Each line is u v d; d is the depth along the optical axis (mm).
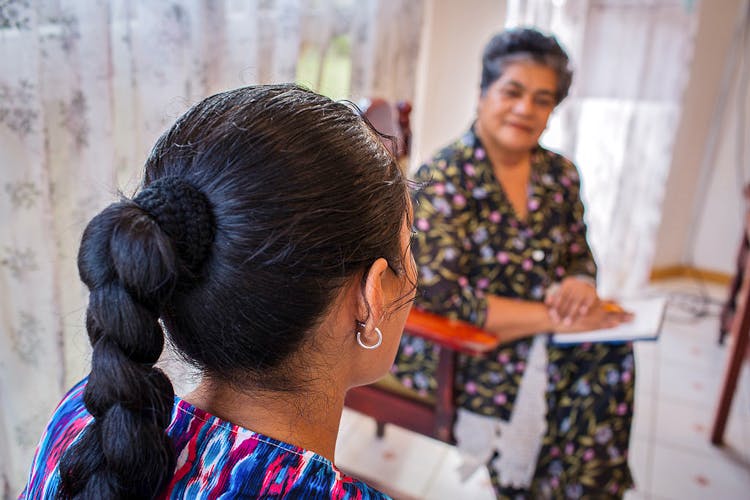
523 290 1207
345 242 383
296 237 362
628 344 1182
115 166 1008
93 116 958
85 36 927
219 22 1182
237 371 406
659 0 2418
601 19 2377
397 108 1544
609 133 2557
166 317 393
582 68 2381
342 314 422
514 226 1189
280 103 389
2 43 823
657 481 1596
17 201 891
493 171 1188
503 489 1185
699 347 2410
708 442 1779
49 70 907
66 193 990
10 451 978
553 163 1284
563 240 1258
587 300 1144
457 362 1110
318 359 428
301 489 381
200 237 355
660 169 2744
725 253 3086
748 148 2898
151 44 1052
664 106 2639
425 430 1188
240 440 396
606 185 2627
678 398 2023
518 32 1141
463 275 1175
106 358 341
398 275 451
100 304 340
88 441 368
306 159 365
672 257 3176
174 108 936
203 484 379
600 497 1176
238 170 358
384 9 1741
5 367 938
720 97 2910
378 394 1226
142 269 327
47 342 972
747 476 1632
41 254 927
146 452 342
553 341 1146
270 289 370
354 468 1566
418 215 1114
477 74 2240
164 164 389
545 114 1171
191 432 404
